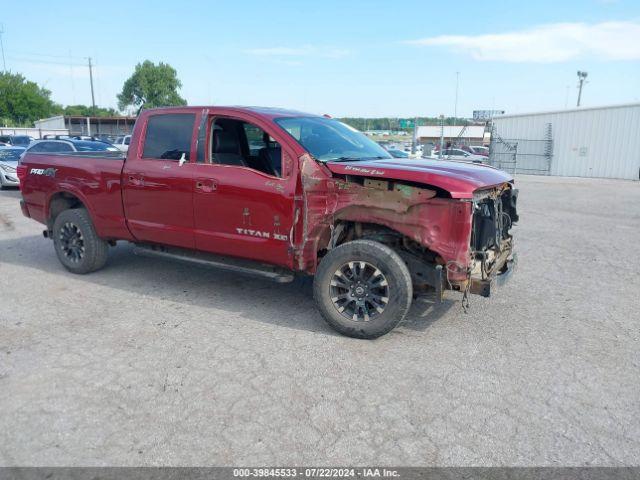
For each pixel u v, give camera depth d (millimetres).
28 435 3180
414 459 2982
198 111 5340
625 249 8539
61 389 3711
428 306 5512
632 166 27438
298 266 4812
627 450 3080
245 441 3133
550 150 30031
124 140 31625
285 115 5266
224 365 4102
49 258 7453
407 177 4172
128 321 5016
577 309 5520
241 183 4938
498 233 4832
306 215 4637
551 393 3725
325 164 4555
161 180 5457
